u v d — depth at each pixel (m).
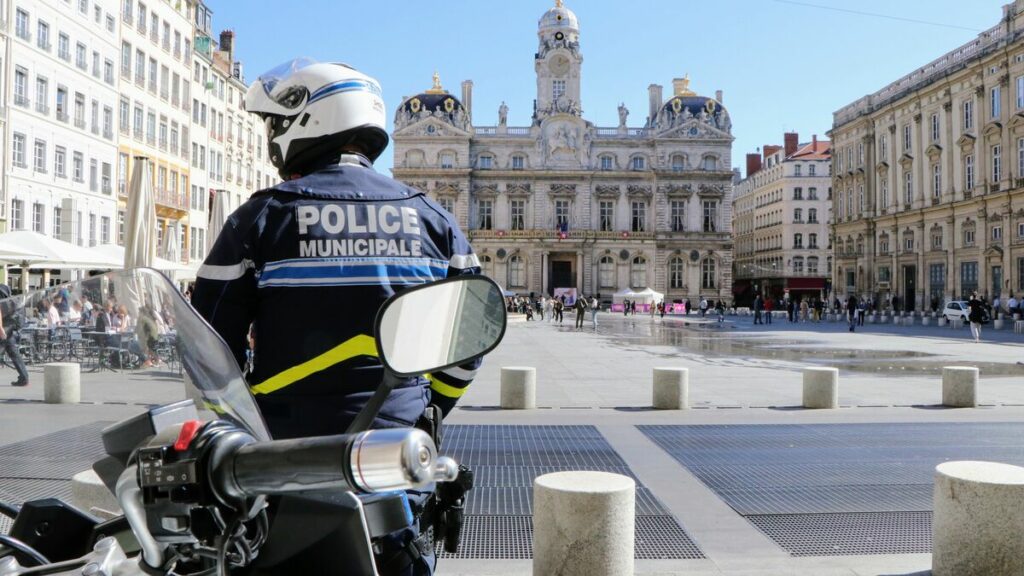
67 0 40.03
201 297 2.22
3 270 34.78
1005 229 48.34
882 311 58.34
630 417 11.57
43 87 38.31
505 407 12.27
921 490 7.25
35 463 1.99
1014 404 13.09
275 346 2.22
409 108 85.88
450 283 1.89
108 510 2.00
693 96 88.00
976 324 32.31
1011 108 48.00
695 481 7.59
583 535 4.58
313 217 2.27
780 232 103.75
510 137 86.50
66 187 40.19
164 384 1.94
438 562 5.32
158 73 51.41
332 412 2.17
